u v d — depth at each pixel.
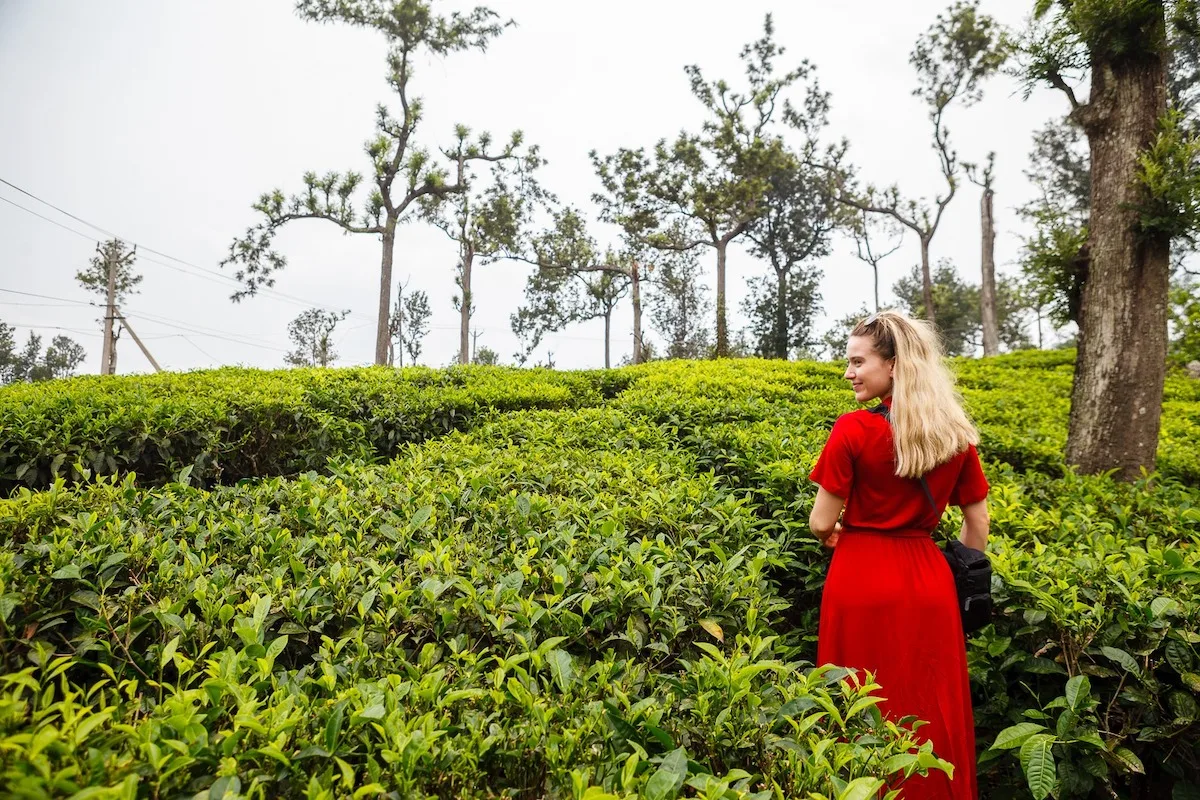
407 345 61.50
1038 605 2.57
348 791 1.37
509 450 4.58
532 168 36.69
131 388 7.39
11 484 4.81
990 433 6.00
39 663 1.69
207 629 2.05
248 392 6.81
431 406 7.32
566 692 1.75
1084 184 32.47
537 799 1.49
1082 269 5.63
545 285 49.31
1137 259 5.32
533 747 1.55
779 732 1.76
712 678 1.77
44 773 1.18
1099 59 5.44
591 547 2.75
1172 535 3.80
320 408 6.83
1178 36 5.52
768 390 8.74
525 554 2.58
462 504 3.23
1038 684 2.69
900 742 1.69
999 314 49.69
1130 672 2.41
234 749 1.40
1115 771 2.44
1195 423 9.28
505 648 2.11
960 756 2.35
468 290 39.50
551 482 3.82
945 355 2.73
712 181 31.67
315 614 2.15
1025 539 3.50
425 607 2.17
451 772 1.46
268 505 3.36
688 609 2.38
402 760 1.39
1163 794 2.59
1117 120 5.37
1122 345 5.35
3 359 60.59
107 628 2.05
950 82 32.53
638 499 3.44
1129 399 5.33
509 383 9.50
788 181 37.91
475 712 1.63
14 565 2.14
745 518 3.22
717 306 31.22
